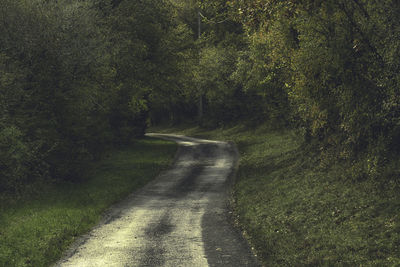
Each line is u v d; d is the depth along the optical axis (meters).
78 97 23.34
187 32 40.31
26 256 11.05
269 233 12.76
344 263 9.37
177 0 56.53
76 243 12.43
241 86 50.72
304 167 21.20
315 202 14.79
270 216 14.78
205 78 51.25
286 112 29.56
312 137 24.31
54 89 22.00
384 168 13.57
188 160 33.06
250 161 29.25
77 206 17.56
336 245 10.53
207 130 57.91
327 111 16.86
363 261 9.28
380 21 13.14
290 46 17.48
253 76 30.55
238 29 50.78
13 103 19.33
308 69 15.06
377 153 13.55
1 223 14.28
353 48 13.09
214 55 50.75
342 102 14.66
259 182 21.55
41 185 20.73
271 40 19.02
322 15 14.42
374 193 13.31
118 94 34.12
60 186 21.81
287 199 16.45
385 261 8.98
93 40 23.81
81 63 23.00
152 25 35.06
